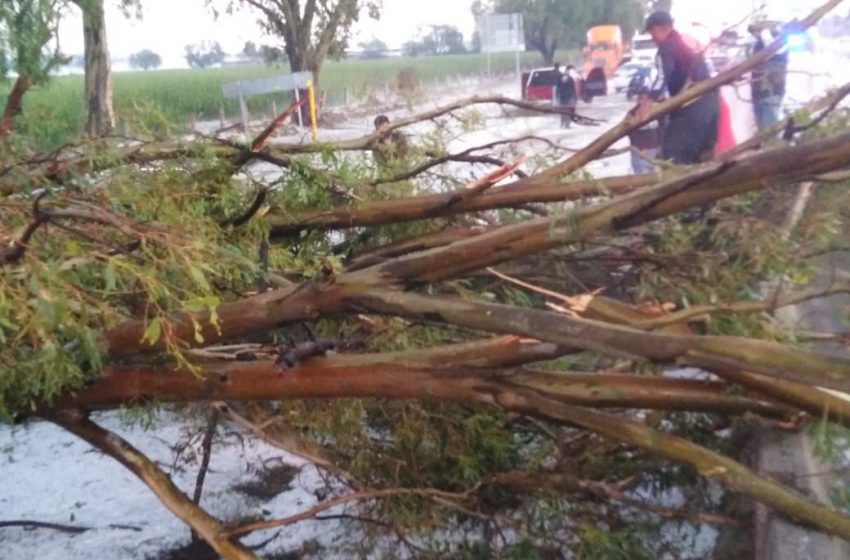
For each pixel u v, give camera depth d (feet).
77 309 7.59
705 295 10.22
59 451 13.93
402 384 8.01
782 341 9.50
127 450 8.98
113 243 8.18
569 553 9.91
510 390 7.82
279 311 8.07
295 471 13.01
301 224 11.75
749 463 9.58
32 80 10.58
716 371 7.34
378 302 7.71
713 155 14.65
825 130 11.44
